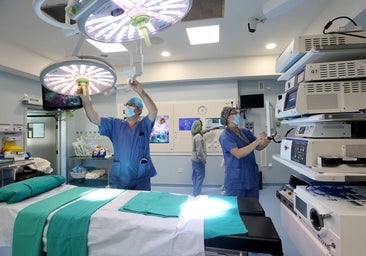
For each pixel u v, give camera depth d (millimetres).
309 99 1305
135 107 2066
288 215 1681
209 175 4539
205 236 1100
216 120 4484
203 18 2654
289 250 2238
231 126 2139
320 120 1234
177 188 4578
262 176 4617
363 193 1340
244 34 3168
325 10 2475
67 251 1184
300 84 1322
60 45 3262
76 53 1107
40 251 1211
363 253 962
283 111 1617
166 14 822
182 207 1394
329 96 1292
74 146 4633
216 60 4211
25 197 1516
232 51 3846
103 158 4402
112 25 831
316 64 1309
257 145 1826
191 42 3453
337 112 1256
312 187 1472
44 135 4578
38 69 3627
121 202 1464
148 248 1128
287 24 2885
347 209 1056
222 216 1287
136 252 1143
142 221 1202
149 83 4629
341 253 972
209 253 1136
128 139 2008
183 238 1107
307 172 1226
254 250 1066
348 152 1213
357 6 1893
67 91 1294
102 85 1295
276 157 1818
